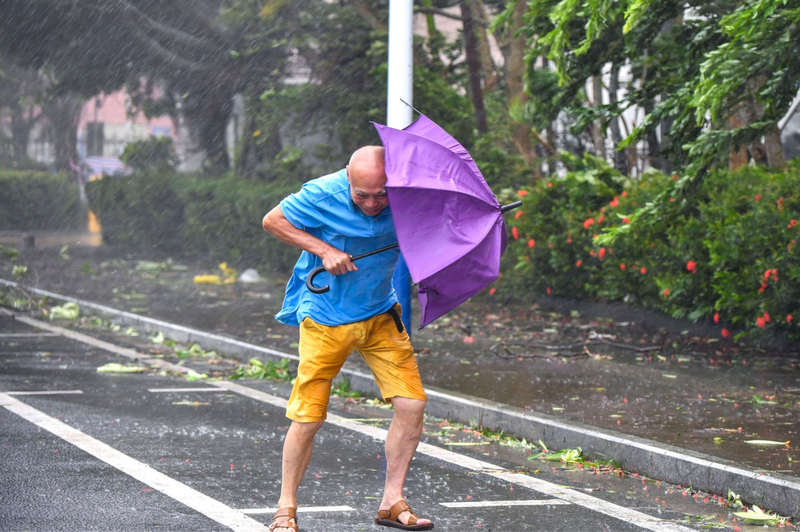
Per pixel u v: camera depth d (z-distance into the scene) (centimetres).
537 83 2855
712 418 1684
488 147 3881
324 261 1071
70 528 1099
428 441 1652
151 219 5953
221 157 6188
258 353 2481
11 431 1608
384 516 1146
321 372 1102
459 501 1266
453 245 1058
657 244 2645
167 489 1280
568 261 3092
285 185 4906
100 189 6462
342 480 1359
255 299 3819
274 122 4775
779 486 1234
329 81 4566
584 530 1147
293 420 1103
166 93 6156
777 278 2173
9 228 8400
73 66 5669
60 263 5316
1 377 2158
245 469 1404
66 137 9269
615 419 1675
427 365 2283
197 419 1769
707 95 1992
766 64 1972
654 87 2653
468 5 3884
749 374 2127
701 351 2445
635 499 1295
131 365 2414
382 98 4434
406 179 1038
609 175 3164
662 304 2741
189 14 5178
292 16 4691
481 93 3944
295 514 1098
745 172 2706
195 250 5534
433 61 4419
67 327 3142
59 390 2023
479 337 2756
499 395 1900
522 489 1336
